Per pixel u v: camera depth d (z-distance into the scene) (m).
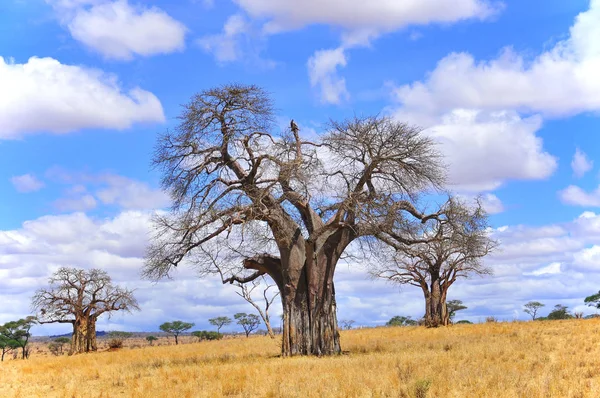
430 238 23.83
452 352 19.22
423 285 45.22
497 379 12.28
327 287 23.23
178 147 22.88
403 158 22.78
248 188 22.20
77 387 15.45
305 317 23.00
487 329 34.25
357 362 17.31
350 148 22.91
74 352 52.16
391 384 12.30
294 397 11.59
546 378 11.98
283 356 22.77
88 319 53.59
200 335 82.38
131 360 26.11
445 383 12.10
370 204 22.12
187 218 21.97
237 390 13.27
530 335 25.70
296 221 23.27
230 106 22.84
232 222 21.56
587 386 11.68
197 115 22.53
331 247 23.25
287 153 22.64
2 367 25.39
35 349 90.50
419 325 50.28
